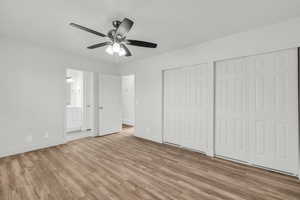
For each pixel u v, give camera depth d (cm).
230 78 294
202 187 207
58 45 346
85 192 196
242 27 257
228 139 297
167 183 217
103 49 373
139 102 465
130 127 623
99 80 473
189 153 334
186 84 359
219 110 308
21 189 201
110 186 209
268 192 196
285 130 238
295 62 230
